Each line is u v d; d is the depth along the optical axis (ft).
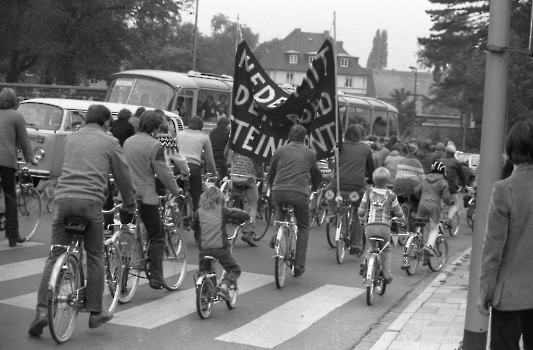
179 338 24.09
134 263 28.30
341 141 40.83
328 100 39.32
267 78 40.09
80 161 23.18
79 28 141.69
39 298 22.90
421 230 39.22
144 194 28.37
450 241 54.54
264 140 39.88
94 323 23.63
